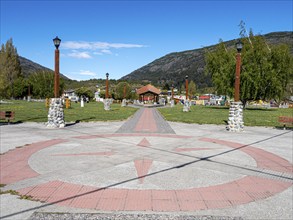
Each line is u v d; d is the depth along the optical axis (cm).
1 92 7100
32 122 1933
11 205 524
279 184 676
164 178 701
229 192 614
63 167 788
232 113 1661
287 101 6806
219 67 4372
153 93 7350
